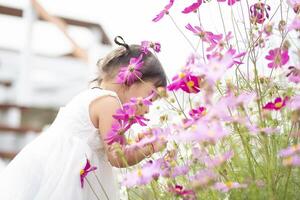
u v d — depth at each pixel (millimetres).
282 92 914
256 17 935
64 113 1341
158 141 811
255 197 755
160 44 1148
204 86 729
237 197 793
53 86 4906
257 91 850
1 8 4273
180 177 919
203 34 919
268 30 891
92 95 1297
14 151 3846
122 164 1082
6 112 4148
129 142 966
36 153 1265
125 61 1342
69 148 1263
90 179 1234
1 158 3762
